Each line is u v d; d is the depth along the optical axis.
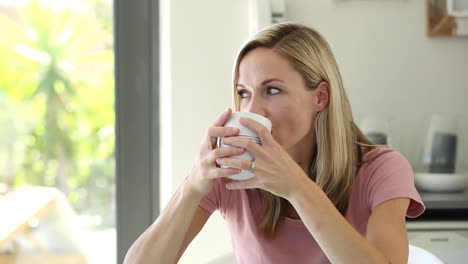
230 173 0.90
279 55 1.03
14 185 3.39
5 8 3.77
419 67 2.18
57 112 3.75
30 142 3.63
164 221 1.06
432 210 1.90
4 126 3.53
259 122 0.92
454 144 1.99
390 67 2.18
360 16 2.17
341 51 2.18
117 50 2.10
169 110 2.10
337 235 0.90
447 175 1.92
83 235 2.81
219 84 2.10
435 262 1.02
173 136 2.09
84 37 3.85
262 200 1.15
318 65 1.07
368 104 2.18
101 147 3.78
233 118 0.93
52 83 3.79
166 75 2.13
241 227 1.18
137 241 1.09
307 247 1.11
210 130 0.92
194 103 2.10
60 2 3.85
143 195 2.12
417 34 2.18
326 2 2.17
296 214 1.13
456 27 2.15
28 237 2.72
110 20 3.88
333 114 1.10
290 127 1.03
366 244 0.91
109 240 2.95
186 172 2.10
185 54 2.10
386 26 2.17
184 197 1.03
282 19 2.06
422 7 2.18
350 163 1.11
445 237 1.72
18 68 3.75
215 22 2.10
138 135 2.11
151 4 2.12
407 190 1.04
